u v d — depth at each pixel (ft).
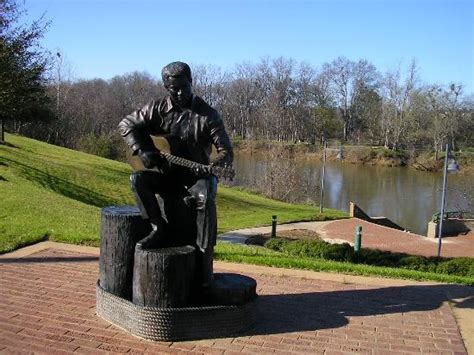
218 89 271.08
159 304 18.30
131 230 19.63
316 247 47.75
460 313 22.53
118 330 18.99
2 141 107.96
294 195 123.85
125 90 258.78
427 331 20.18
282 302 23.11
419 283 27.20
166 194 19.85
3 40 73.20
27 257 29.14
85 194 80.02
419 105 231.30
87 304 21.65
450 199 127.65
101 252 20.39
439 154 194.08
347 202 122.42
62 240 33.40
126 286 19.89
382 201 124.57
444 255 61.93
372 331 19.97
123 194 87.61
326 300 23.65
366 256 44.75
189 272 18.71
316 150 212.64
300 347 18.16
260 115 239.50
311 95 273.75
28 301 21.80
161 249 18.86
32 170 82.74
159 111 19.66
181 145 19.60
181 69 18.88
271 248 51.93
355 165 195.11
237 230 69.05
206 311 18.45
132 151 19.42
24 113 111.55
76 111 191.11
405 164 194.80
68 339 18.11
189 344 18.07
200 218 19.16
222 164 18.89
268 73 314.76
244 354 17.42
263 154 203.10
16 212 42.04
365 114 278.87
